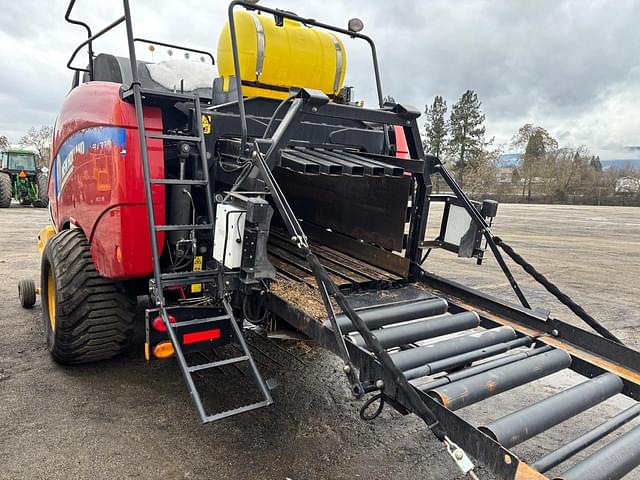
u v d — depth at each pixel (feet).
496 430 6.38
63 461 8.83
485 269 29.22
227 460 9.11
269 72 11.78
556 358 8.62
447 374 8.43
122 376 12.28
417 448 9.81
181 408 10.89
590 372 8.76
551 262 31.94
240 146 9.54
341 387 12.32
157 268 8.91
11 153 64.08
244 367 13.10
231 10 9.89
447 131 184.55
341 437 10.09
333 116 9.54
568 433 10.84
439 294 11.35
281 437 9.98
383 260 12.28
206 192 9.75
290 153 9.88
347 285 10.89
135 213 9.96
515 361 8.47
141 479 8.45
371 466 9.17
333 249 13.93
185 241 9.89
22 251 29.53
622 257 34.65
